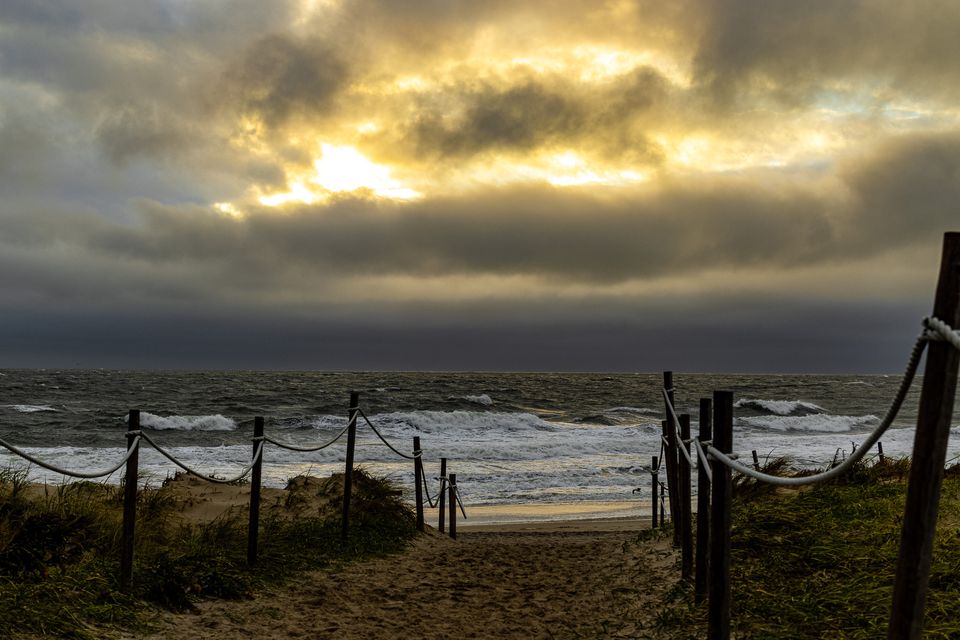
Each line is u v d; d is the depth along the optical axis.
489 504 20.94
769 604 6.57
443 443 34.72
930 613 5.89
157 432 40.44
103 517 8.45
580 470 27.05
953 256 3.00
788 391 95.19
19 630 5.43
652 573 8.90
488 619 7.27
